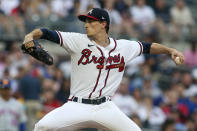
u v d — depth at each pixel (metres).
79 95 18.75
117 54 19.09
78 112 18.50
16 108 30.36
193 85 46.09
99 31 18.86
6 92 29.86
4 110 29.88
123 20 49.75
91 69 18.64
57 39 18.33
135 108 39.12
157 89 43.91
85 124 18.80
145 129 38.41
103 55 18.70
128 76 44.38
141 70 45.22
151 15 52.12
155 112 40.56
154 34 50.47
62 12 48.44
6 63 41.81
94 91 18.67
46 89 36.88
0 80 29.86
